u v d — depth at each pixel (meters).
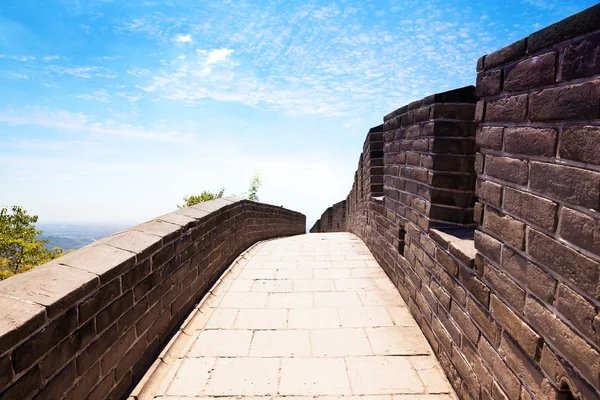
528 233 1.49
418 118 3.19
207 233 4.20
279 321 3.38
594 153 1.12
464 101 2.71
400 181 3.87
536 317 1.43
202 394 2.34
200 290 3.93
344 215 13.65
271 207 9.43
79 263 2.07
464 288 2.16
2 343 1.35
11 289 1.66
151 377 2.50
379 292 4.07
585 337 1.15
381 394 2.32
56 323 1.66
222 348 2.90
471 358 2.06
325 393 2.34
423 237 3.05
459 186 2.76
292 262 5.52
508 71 1.65
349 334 3.10
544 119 1.37
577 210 1.19
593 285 1.11
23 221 15.62
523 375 1.53
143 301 2.58
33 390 1.51
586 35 1.15
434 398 2.28
